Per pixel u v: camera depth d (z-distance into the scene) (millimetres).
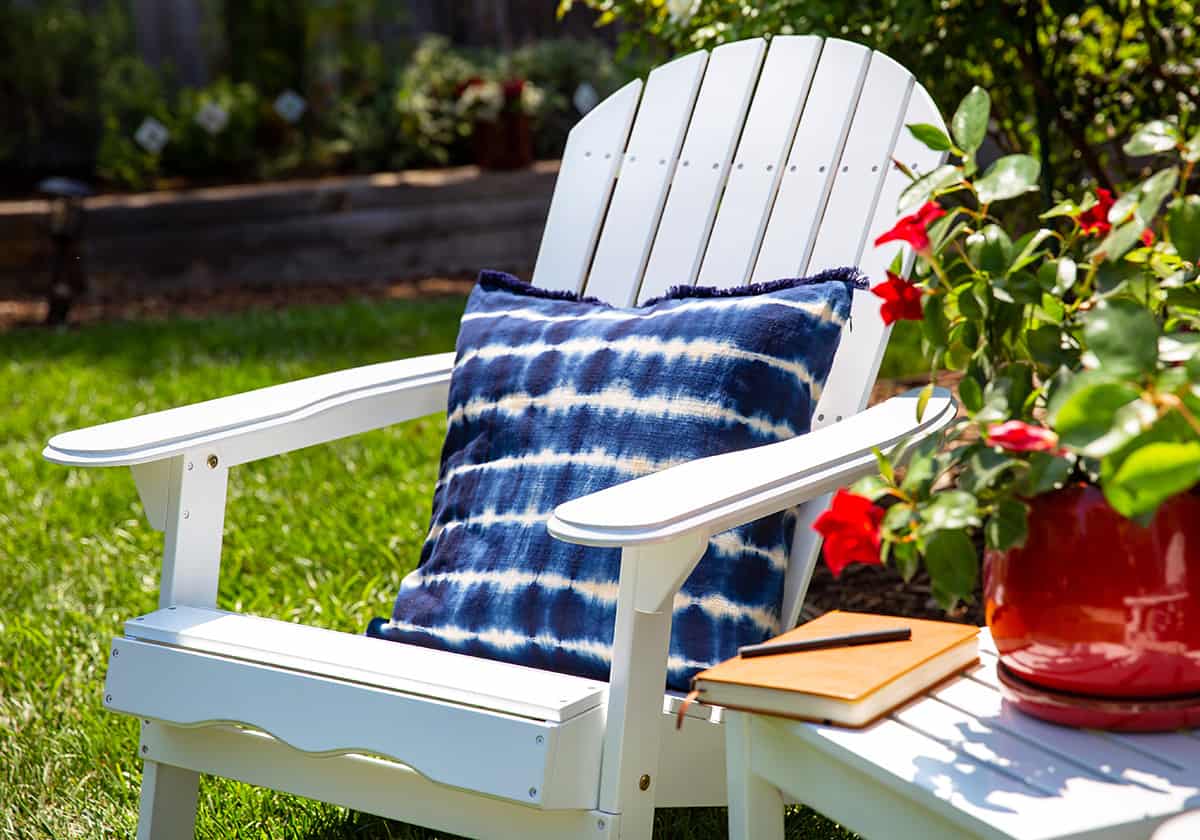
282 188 6797
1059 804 1016
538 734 1270
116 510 3148
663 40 2795
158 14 7820
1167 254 1178
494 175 7016
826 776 1175
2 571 2768
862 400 1791
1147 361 950
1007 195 1168
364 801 1479
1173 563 1091
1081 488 1115
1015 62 2693
